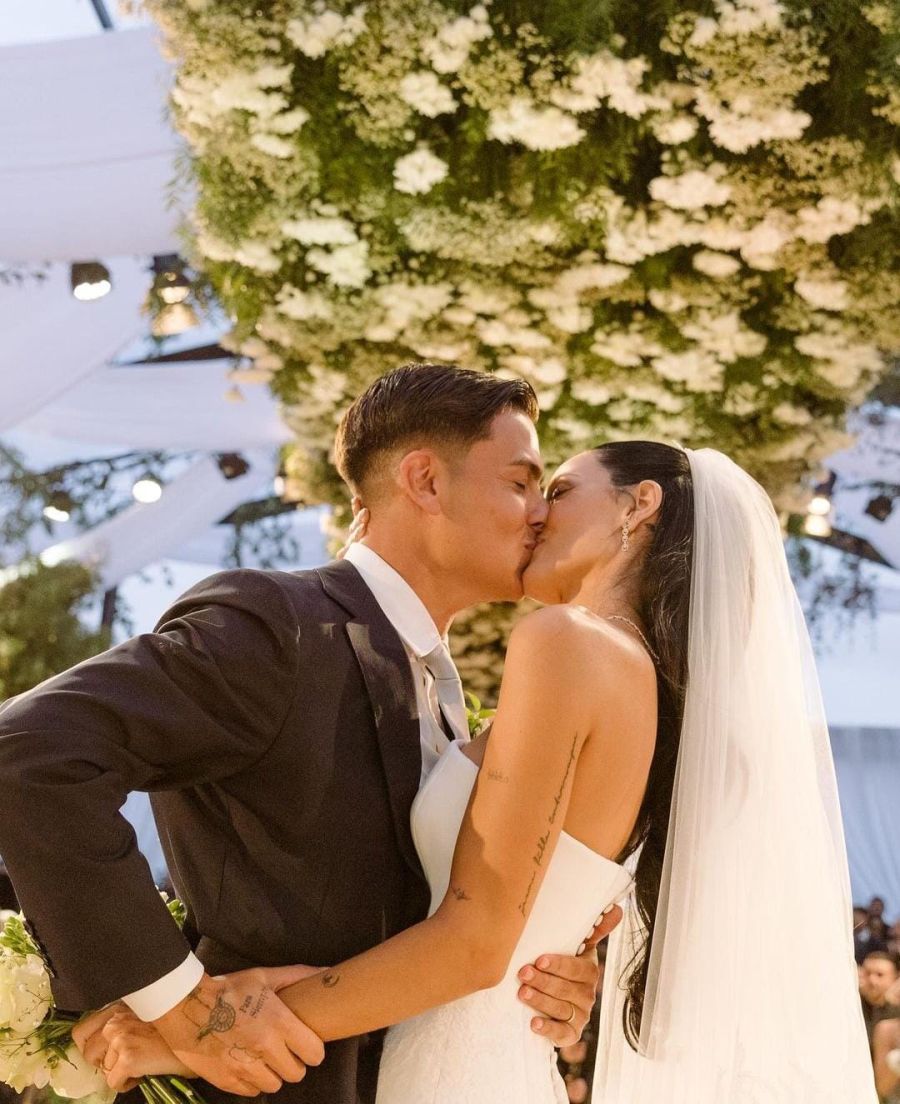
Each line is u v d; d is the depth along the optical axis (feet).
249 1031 5.76
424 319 13.46
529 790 6.00
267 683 6.06
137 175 15.39
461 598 7.06
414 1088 6.27
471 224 12.18
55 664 29.58
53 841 5.51
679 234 12.10
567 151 11.67
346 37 10.59
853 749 40.50
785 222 11.96
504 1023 6.38
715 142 11.66
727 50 10.52
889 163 11.34
